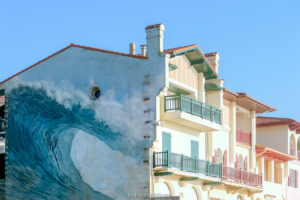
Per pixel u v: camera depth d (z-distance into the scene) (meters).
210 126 41.06
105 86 38.09
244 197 48.34
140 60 37.19
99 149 37.59
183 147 40.56
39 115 40.19
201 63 41.50
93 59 38.81
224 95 46.62
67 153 38.62
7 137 41.12
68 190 38.22
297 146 61.50
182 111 37.62
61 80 39.75
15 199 40.00
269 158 55.25
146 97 36.62
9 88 41.59
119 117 37.28
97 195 37.12
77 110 38.81
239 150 49.53
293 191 59.19
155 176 36.22
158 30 36.81
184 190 39.38
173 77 39.62
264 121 58.75
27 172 39.94
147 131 36.25
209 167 40.81
